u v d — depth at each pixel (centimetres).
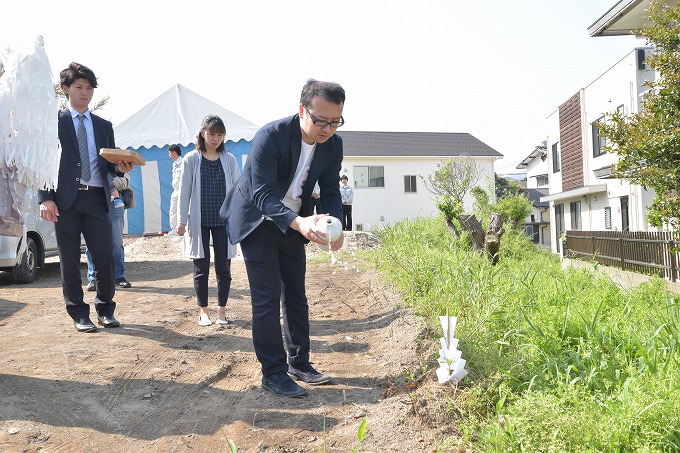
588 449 261
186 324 580
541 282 701
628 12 1220
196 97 1686
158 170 1617
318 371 430
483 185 3791
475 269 586
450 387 339
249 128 1539
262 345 386
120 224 809
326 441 313
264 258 379
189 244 566
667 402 286
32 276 928
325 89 343
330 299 706
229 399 380
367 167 3700
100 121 533
